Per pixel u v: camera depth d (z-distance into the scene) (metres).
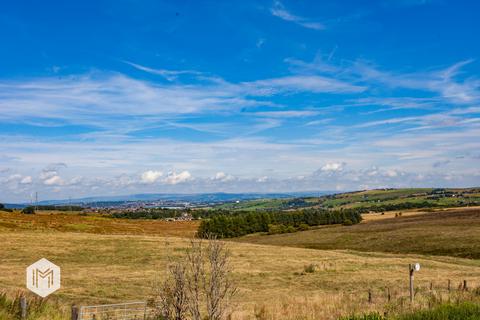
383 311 19.39
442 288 29.08
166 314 13.35
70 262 49.97
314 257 58.84
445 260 59.62
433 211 165.62
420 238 82.94
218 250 13.64
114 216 179.12
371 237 94.56
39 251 55.53
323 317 18.23
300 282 39.88
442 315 15.62
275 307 20.75
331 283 39.03
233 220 140.75
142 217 186.75
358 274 43.97
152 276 40.12
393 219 141.88
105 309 22.42
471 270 47.94
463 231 85.31
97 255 55.06
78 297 29.66
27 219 106.12
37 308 17.22
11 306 16.81
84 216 144.88
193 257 13.58
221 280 13.48
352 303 22.55
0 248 56.09
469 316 15.54
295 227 148.00
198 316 13.18
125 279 38.41
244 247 69.00
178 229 133.62
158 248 60.75
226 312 15.83
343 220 151.50
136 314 20.09
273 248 69.75
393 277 41.50
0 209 147.75
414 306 20.38
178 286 13.30
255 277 42.09
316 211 156.50
